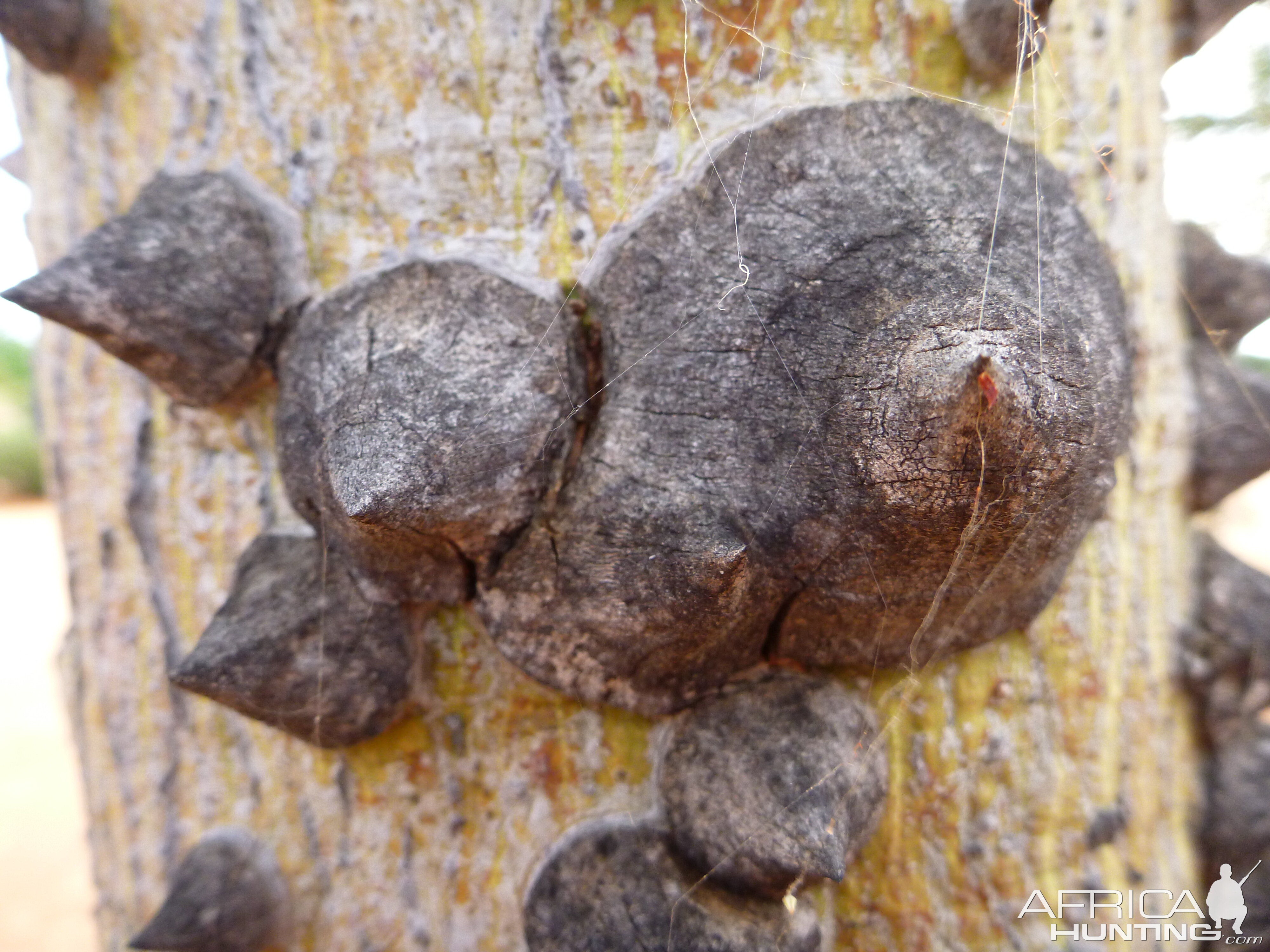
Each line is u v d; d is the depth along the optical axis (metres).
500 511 0.17
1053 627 0.18
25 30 0.18
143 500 0.20
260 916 0.19
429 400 0.17
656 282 0.17
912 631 0.18
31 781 0.65
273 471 0.19
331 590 0.18
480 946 0.19
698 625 0.17
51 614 0.98
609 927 0.18
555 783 0.18
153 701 0.20
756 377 0.17
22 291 0.17
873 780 0.18
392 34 0.18
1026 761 0.18
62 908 0.51
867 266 0.16
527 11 0.18
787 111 0.17
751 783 0.17
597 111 0.18
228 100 0.19
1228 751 0.20
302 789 0.19
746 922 0.17
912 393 0.16
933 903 0.18
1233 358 0.22
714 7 0.17
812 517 0.17
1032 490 0.16
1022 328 0.16
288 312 0.18
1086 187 0.19
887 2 0.18
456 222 0.18
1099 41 0.19
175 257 0.18
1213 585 0.20
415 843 0.19
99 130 0.20
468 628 0.18
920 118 0.17
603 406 0.17
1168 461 0.20
